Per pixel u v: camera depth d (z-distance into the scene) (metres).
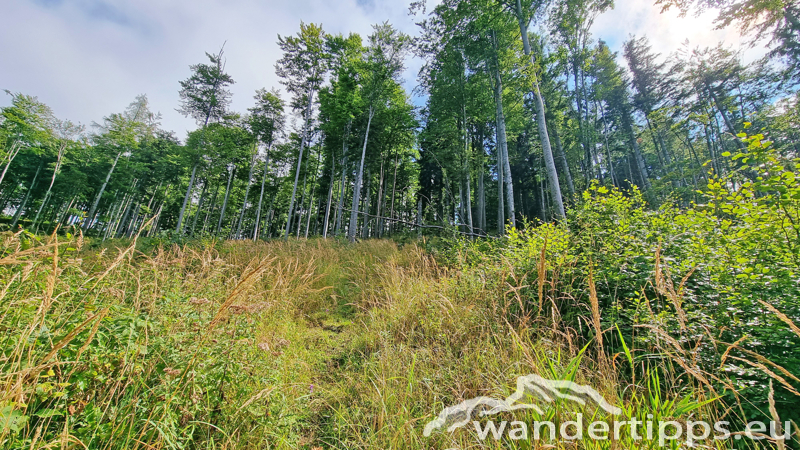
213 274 3.23
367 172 25.00
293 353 3.33
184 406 1.76
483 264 5.05
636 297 3.02
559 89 20.36
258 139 26.72
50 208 30.86
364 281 6.79
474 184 25.84
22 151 28.86
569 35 16.38
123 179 30.56
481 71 15.38
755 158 2.81
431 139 19.72
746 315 2.54
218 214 43.00
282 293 4.75
